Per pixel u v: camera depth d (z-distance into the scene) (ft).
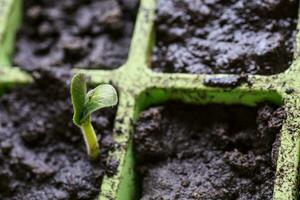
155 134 0.89
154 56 0.94
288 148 0.83
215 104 0.90
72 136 0.93
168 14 0.95
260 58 0.89
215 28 0.93
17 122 0.95
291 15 0.92
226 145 0.88
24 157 0.92
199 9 0.95
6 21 0.99
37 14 1.02
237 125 0.89
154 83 0.90
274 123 0.85
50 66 0.97
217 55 0.91
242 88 0.87
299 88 0.85
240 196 0.85
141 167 0.89
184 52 0.93
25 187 0.91
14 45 1.01
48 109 0.94
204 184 0.86
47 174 0.91
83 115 0.84
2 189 0.91
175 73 0.91
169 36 0.94
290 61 0.89
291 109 0.84
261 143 0.86
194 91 0.89
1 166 0.92
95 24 1.00
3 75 0.96
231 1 0.94
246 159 0.86
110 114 0.91
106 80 0.92
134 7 1.00
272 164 0.84
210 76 0.89
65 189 0.89
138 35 0.94
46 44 1.00
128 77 0.91
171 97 0.91
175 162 0.88
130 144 0.89
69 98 0.93
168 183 0.87
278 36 0.90
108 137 0.90
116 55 0.97
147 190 0.87
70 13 1.02
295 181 0.81
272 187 0.84
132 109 0.89
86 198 0.88
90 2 1.02
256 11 0.92
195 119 0.90
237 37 0.92
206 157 0.88
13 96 0.96
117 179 0.86
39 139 0.93
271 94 0.86
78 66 0.97
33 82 0.96
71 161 0.91
